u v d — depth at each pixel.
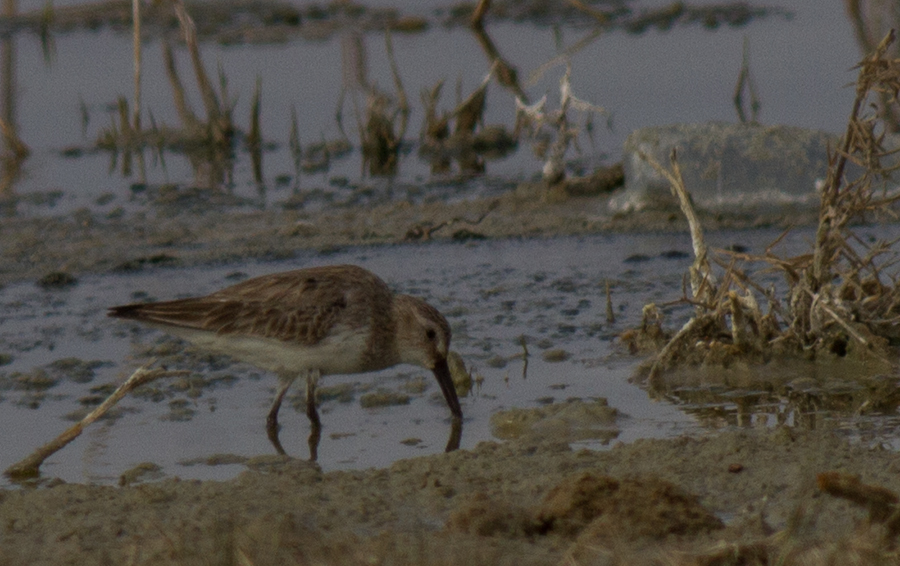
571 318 13.24
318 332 10.40
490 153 22.22
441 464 8.83
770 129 17.27
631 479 7.52
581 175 19.84
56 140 23.16
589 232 16.78
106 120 24.25
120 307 10.34
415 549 6.88
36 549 7.34
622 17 31.69
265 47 29.16
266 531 7.18
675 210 17.22
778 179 16.91
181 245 16.67
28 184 20.31
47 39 29.67
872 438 9.30
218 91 25.73
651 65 26.58
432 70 26.48
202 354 12.41
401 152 22.41
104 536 7.48
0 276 15.40
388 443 9.87
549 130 23.08
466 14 32.31
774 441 8.91
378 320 10.70
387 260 15.83
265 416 10.74
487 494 8.12
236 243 16.67
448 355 11.48
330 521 7.69
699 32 29.52
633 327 12.74
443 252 16.16
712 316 11.37
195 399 11.20
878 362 11.05
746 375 11.05
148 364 9.86
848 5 26.30
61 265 15.74
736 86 23.70
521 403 10.73
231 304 10.48
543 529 7.34
